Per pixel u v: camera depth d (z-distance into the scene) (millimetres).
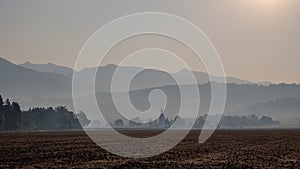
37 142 79125
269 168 39719
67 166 39000
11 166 38875
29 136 110188
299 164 43188
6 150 57625
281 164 43062
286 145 73312
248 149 62844
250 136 110625
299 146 70625
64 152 54625
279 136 110438
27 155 49844
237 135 117688
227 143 78438
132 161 43875
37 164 40812
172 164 41625
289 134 126188
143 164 41188
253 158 48906
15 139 91625
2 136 110000
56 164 40781
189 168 38844
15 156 48500
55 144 72625
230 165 41344
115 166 39000
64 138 97312
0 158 45969
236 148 64938
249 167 40125
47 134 128375
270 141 86312
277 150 61281
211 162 43906
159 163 42219
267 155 53031
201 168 38906
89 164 40781
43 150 58031
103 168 37625
